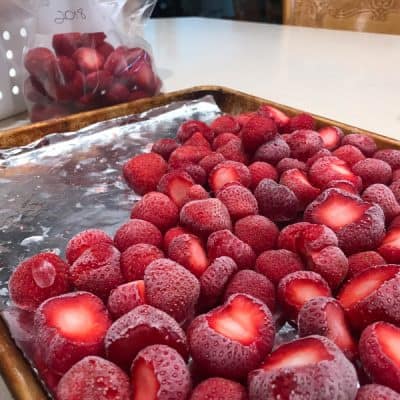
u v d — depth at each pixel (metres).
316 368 0.41
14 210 0.85
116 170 0.96
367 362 0.47
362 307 0.53
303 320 0.52
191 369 0.50
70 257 0.67
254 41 1.81
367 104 1.20
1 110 1.18
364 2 1.89
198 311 0.60
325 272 0.60
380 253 0.67
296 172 0.82
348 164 0.86
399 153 0.87
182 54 1.68
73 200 0.87
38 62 1.07
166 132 1.09
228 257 0.61
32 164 0.97
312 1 2.00
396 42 1.72
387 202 0.74
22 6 1.09
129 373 0.48
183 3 2.89
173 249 0.64
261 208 0.76
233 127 1.02
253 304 0.52
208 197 0.78
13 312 0.61
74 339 0.50
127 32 1.19
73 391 0.43
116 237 0.70
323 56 1.60
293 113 1.07
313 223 0.69
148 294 0.55
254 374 0.44
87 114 1.07
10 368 0.49
